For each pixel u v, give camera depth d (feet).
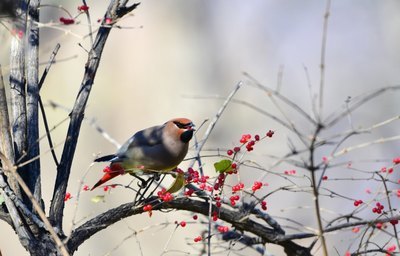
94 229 20.16
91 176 55.36
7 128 19.56
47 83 59.98
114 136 62.64
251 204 21.42
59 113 55.83
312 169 16.84
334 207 49.65
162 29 65.82
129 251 48.11
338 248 36.73
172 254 47.47
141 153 23.63
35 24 20.42
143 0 65.98
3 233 52.90
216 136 60.18
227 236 22.24
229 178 50.31
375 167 52.31
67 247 19.45
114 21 20.35
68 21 20.03
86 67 20.70
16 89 20.18
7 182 19.60
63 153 20.16
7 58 21.62
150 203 20.89
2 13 18.22
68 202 51.16
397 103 56.29
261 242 22.03
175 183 20.56
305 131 57.47
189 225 48.24
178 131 23.85
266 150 55.42
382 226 22.27
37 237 19.20
